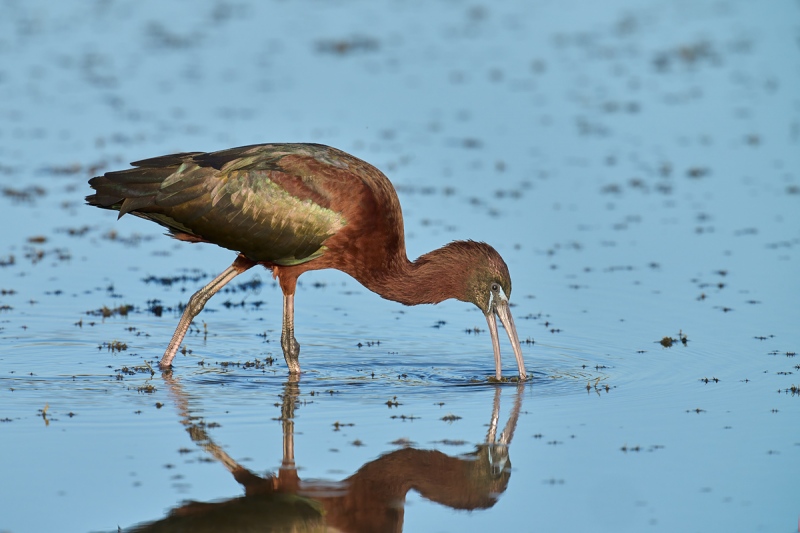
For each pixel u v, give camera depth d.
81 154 21.89
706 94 27.14
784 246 17.83
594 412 11.85
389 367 13.48
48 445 10.77
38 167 21.48
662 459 10.52
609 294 16.03
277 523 9.62
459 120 25.02
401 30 32.91
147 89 26.58
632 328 14.71
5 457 10.47
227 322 15.20
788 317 14.97
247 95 26.09
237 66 28.61
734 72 29.03
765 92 27.28
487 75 28.45
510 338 13.29
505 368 13.42
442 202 19.98
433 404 12.17
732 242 18.06
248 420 11.58
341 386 12.76
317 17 34.41
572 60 30.09
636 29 33.59
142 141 22.55
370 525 9.55
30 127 23.81
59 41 30.72
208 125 23.64
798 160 22.39
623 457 10.60
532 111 25.75
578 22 34.50
